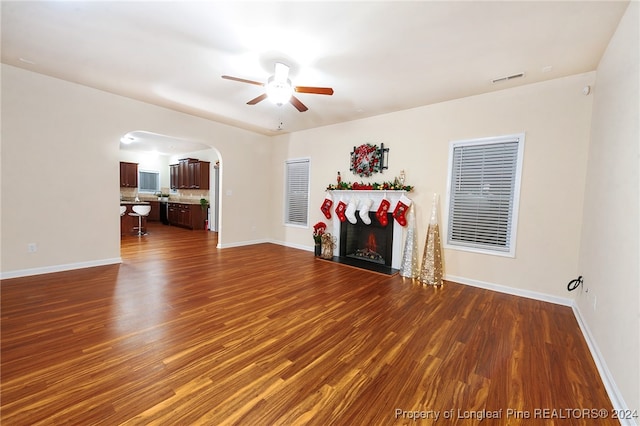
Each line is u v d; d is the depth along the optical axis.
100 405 1.45
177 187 9.39
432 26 2.21
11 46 2.72
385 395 1.61
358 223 5.04
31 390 1.54
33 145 3.45
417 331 2.39
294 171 6.12
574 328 2.51
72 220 3.80
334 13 2.08
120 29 2.37
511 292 3.41
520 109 3.31
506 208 3.47
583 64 2.75
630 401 1.44
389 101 3.92
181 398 1.53
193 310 2.69
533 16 2.05
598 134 2.57
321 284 3.60
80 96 3.75
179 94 3.92
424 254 3.89
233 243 5.92
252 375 1.75
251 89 3.66
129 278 3.57
